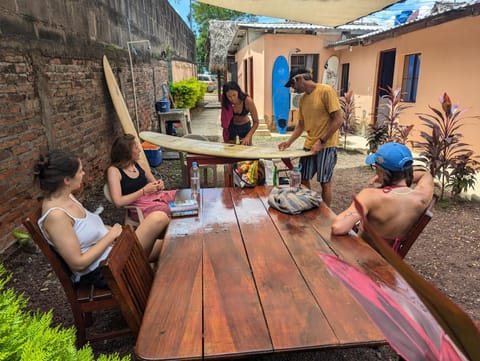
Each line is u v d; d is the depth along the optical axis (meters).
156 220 2.53
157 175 6.38
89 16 5.35
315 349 1.32
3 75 3.20
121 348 2.24
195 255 2.01
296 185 3.16
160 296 1.62
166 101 10.00
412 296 0.54
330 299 1.59
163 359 1.25
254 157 3.88
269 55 10.57
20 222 3.40
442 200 4.86
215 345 1.31
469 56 6.17
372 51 9.33
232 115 5.20
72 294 1.99
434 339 0.48
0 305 0.99
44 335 0.92
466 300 2.74
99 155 5.69
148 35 9.70
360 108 10.13
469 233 3.90
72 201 2.13
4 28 3.23
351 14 5.68
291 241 2.18
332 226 2.28
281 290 1.66
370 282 0.56
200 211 2.74
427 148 4.98
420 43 7.40
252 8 5.57
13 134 3.33
